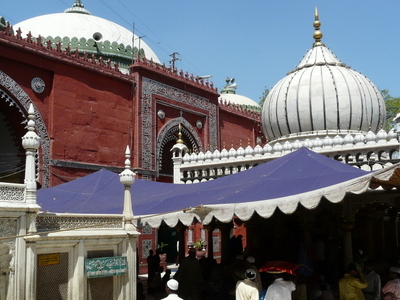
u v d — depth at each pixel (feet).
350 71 45.83
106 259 17.72
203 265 28.60
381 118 45.14
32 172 15.88
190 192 24.17
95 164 45.21
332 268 32.71
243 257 27.48
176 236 56.24
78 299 16.71
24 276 15.06
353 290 20.20
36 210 15.55
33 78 41.01
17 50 39.32
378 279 23.08
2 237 14.60
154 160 51.60
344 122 43.24
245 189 21.01
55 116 42.14
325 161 22.71
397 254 34.76
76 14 61.62
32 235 14.98
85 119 44.93
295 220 34.71
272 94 47.21
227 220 19.08
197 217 19.90
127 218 19.24
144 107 50.93
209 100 61.21
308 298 24.26
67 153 42.86
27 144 15.85
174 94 55.31
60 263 16.72
